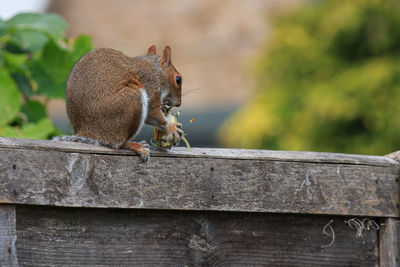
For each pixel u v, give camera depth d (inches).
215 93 973.8
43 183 185.6
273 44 780.0
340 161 223.8
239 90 974.4
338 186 222.2
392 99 687.1
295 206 216.5
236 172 211.6
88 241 194.2
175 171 204.7
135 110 233.3
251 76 802.2
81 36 309.7
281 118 737.0
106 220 197.6
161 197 202.1
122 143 228.2
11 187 181.0
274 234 217.5
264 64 774.5
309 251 220.4
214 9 1137.4
